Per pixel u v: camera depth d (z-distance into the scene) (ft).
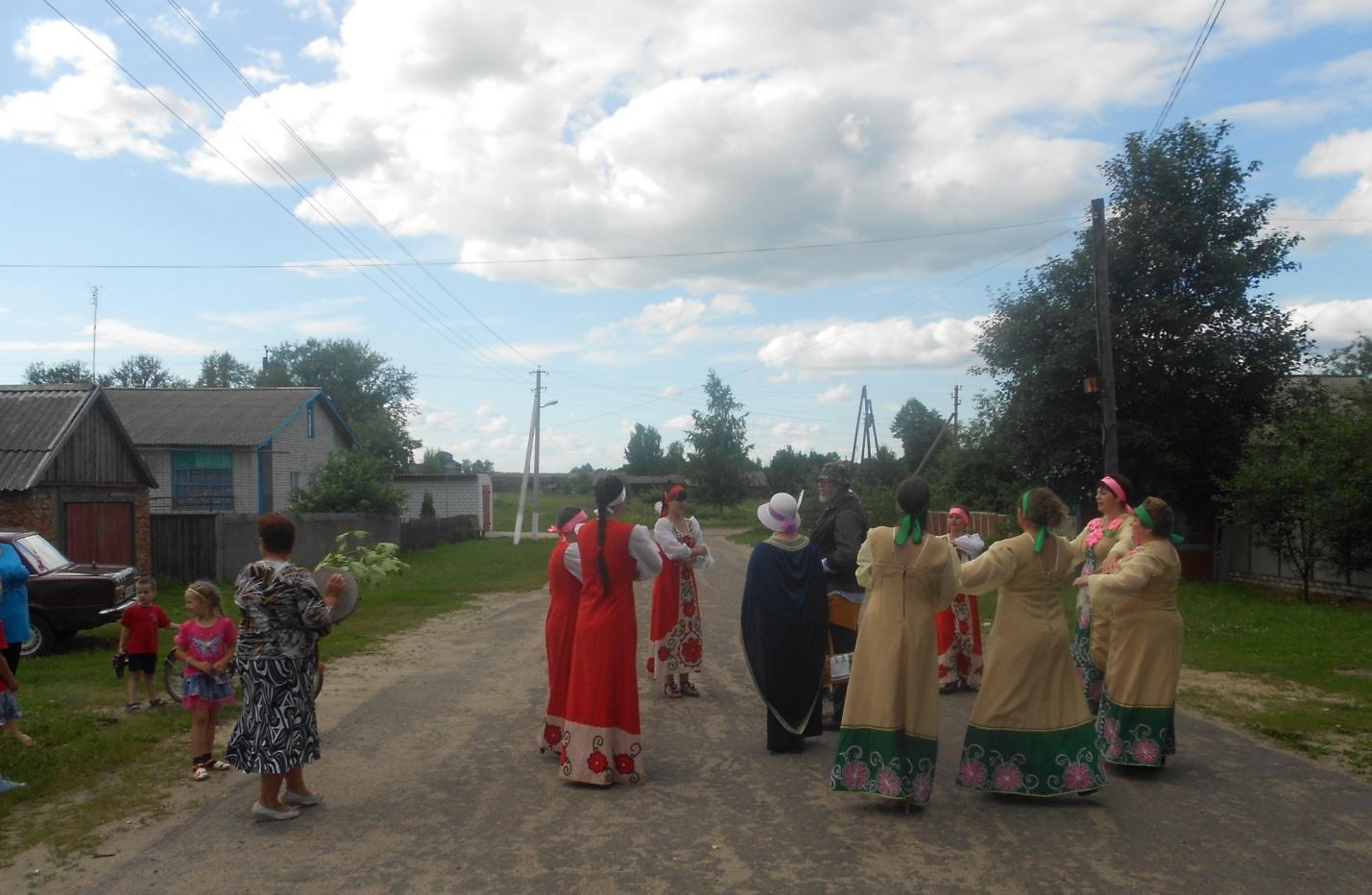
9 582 27.58
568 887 14.74
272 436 94.27
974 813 18.07
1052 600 18.81
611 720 20.02
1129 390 70.95
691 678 32.63
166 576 71.92
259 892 14.74
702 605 56.95
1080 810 18.24
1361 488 54.08
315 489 93.56
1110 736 20.63
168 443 91.45
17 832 17.78
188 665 21.25
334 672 33.91
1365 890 14.39
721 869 15.40
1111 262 70.64
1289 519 59.00
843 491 25.63
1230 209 71.51
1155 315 69.15
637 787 19.92
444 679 32.63
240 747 17.65
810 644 22.56
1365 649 37.88
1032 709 18.58
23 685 32.48
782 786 19.89
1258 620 47.52
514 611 54.39
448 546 116.67
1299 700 28.58
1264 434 65.98
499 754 22.68
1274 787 19.61
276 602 17.65
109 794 19.85
